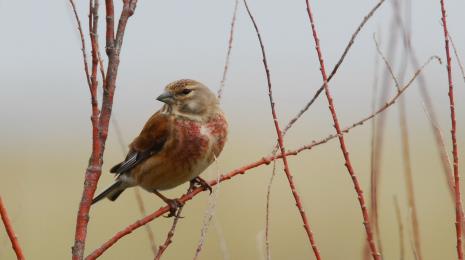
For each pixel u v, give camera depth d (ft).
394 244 43.75
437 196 50.08
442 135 16.92
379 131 17.42
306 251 43.57
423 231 45.91
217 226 17.56
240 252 45.75
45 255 46.60
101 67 15.30
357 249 42.50
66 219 50.70
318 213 49.44
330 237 45.42
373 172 17.06
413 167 55.88
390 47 17.89
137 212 50.39
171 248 46.32
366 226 15.42
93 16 14.93
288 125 16.99
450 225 46.39
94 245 47.19
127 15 15.67
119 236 16.21
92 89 15.10
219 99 18.58
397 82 16.81
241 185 54.44
